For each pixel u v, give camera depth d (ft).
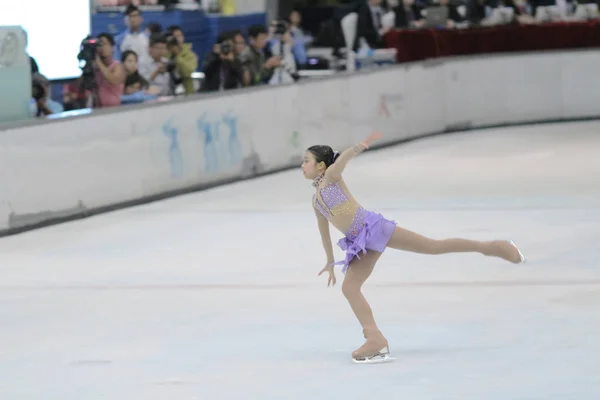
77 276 89.30
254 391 57.77
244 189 134.72
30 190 109.60
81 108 133.08
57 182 112.78
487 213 114.42
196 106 132.67
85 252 99.09
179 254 97.45
